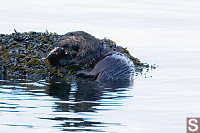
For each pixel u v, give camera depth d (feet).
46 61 152.35
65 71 150.41
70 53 157.28
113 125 87.15
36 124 87.10
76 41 157.79
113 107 101.71
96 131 83.41
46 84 130.93
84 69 153.69
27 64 153.28
